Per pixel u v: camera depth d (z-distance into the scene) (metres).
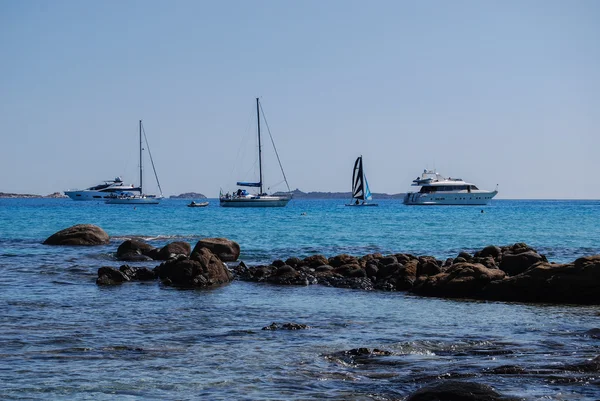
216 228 70.56
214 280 28.11
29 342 15.40
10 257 38.09
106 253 39.75
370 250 45.56
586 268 23.25
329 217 99.94
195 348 14.91
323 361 13.68
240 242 51.62
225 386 11.84
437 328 17.80
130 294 24.62
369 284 27.41
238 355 14.22
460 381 10.66
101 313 19.92
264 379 12.30
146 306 21.56
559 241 53.56
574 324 18.56
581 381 11.77
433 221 86.69
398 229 68.56
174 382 12.09
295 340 15.89
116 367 13.14
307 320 19.00
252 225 76.25
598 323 18.72
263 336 16.36
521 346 15.12
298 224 78.31
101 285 27.09
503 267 27.47
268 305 22.09
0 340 15.58
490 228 70.75
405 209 146.50
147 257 37.59
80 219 93.06
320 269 30.36
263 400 11.02
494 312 20.83
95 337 16.11
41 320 18.48
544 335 16.69
